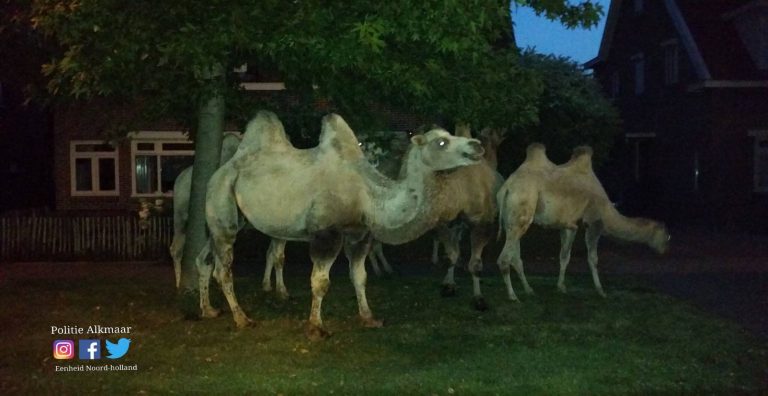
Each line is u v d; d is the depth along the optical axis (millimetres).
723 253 18453
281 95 14641
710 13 27531
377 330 9914
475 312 11023
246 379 7832
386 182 9328
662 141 29984
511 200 11688
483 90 11391
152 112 12133
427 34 9859
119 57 9797
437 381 7672
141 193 26094
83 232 18312
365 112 12500
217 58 10055
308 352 8891
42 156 31906
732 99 25859
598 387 7473
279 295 12273
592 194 12148
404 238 9188
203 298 10797
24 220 18375
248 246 17391
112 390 7531
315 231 9336
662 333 9766
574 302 11750
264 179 9664
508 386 7496
